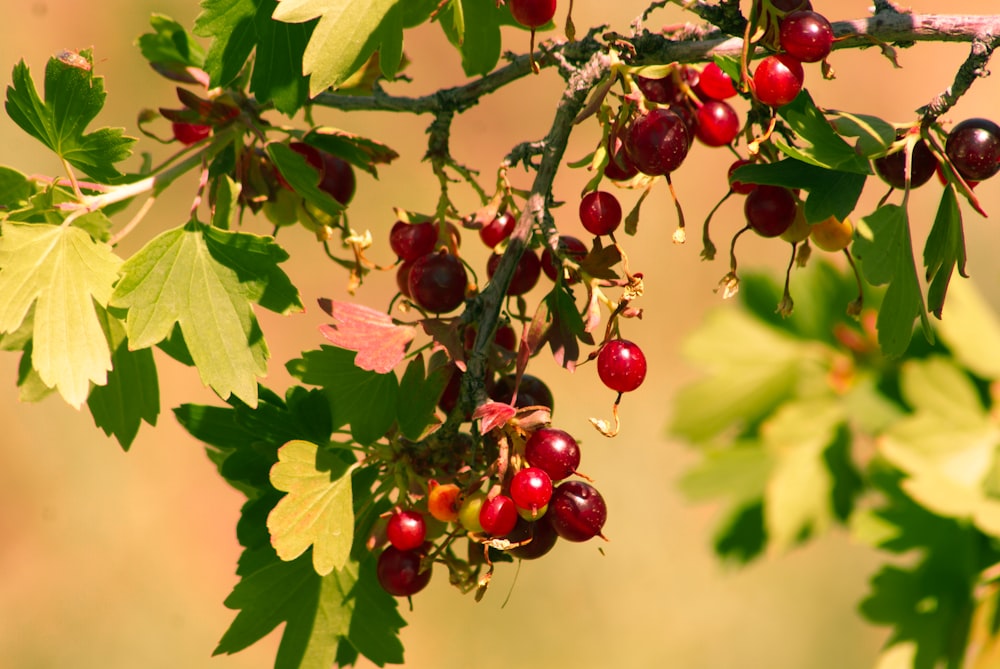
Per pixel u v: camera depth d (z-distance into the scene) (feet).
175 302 2.80
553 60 2.85
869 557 5.93
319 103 2.92
